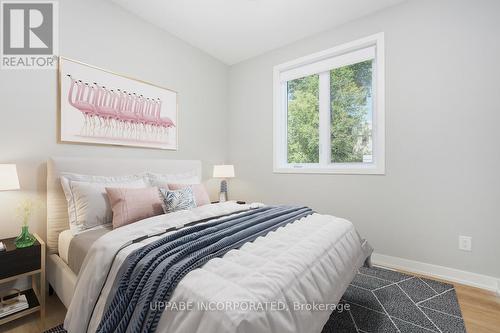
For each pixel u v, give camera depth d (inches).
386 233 100.7
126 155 103.5
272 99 137.3
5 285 72.5
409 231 95.7
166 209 85.0
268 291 35.7
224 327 29.6
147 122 110.6
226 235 56.7
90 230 72.7
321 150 123.7
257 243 54.1
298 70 129.7
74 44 87.6
